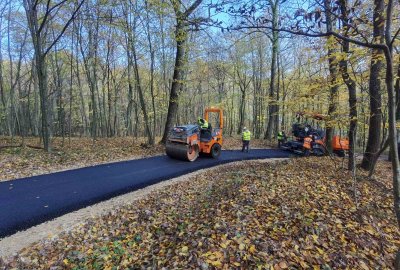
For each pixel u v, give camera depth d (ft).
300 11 8.56
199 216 19.76
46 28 55.57
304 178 26.86
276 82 87.81
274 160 47.11
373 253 14.99
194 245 15.20
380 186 25.77
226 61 93.09
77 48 70.18
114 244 17.12
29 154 38.96
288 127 106.63
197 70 92.43
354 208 19.76
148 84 82.07
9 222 19.30
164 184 30.32
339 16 8.90
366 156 32.55
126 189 27.48
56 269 14.78
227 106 121.90
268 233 15.89
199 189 28.19
